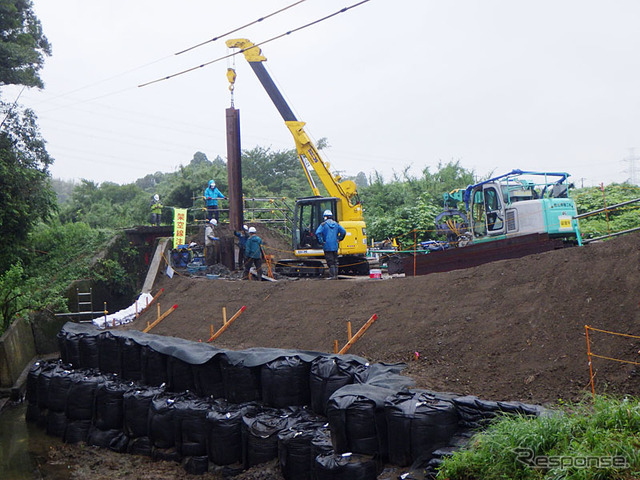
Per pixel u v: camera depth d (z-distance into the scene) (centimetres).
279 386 873
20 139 1795
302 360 884
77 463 989
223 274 1927
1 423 1265
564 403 630
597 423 525
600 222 1758
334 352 1039
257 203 2995
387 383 759
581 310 795
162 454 945
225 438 846
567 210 1251
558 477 474
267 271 1834
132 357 1150
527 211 1258
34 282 1861
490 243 1194
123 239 2139
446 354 870
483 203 1399
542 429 529
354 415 667
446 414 628
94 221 2783
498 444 532
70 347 1309
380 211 2741
